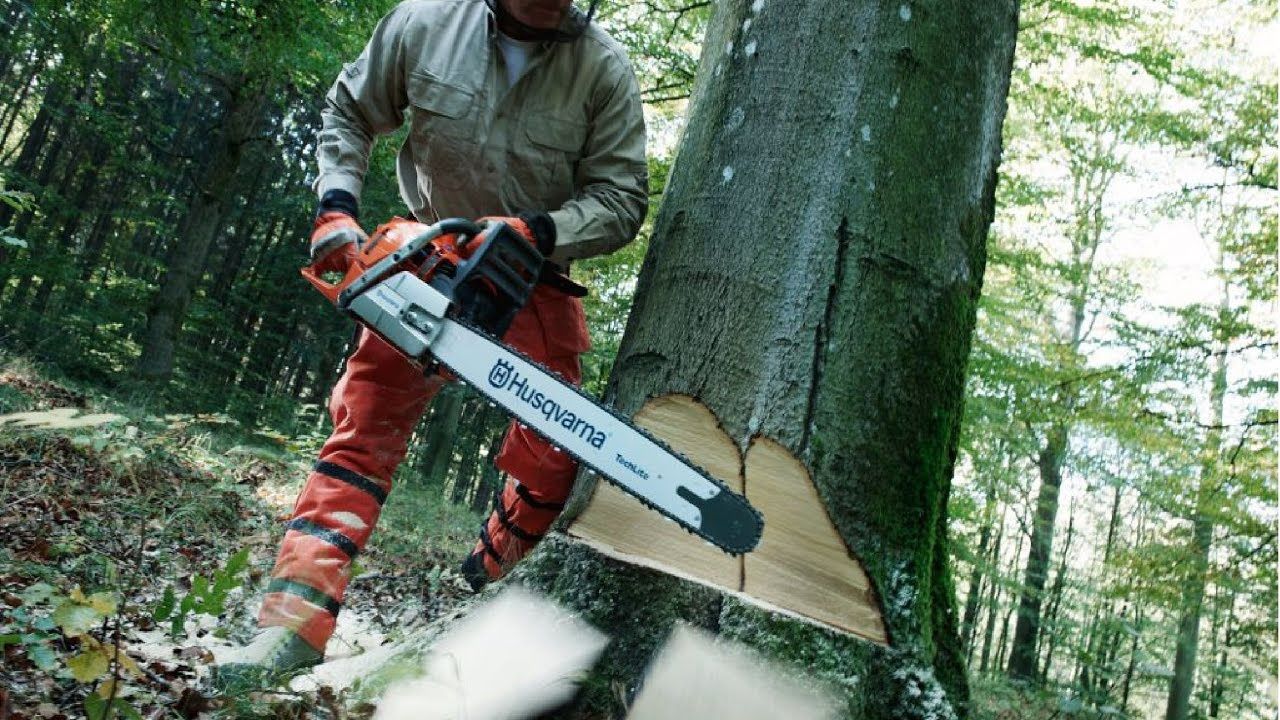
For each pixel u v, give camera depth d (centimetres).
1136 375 676
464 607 165
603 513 166
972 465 923
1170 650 1112
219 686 151
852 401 164
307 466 577
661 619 150
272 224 1884
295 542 178
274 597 171
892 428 166
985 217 191
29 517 295
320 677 158
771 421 162
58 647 169
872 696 150
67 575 230
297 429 1312
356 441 189
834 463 160
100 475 381
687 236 181
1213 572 658
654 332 177
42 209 1266
